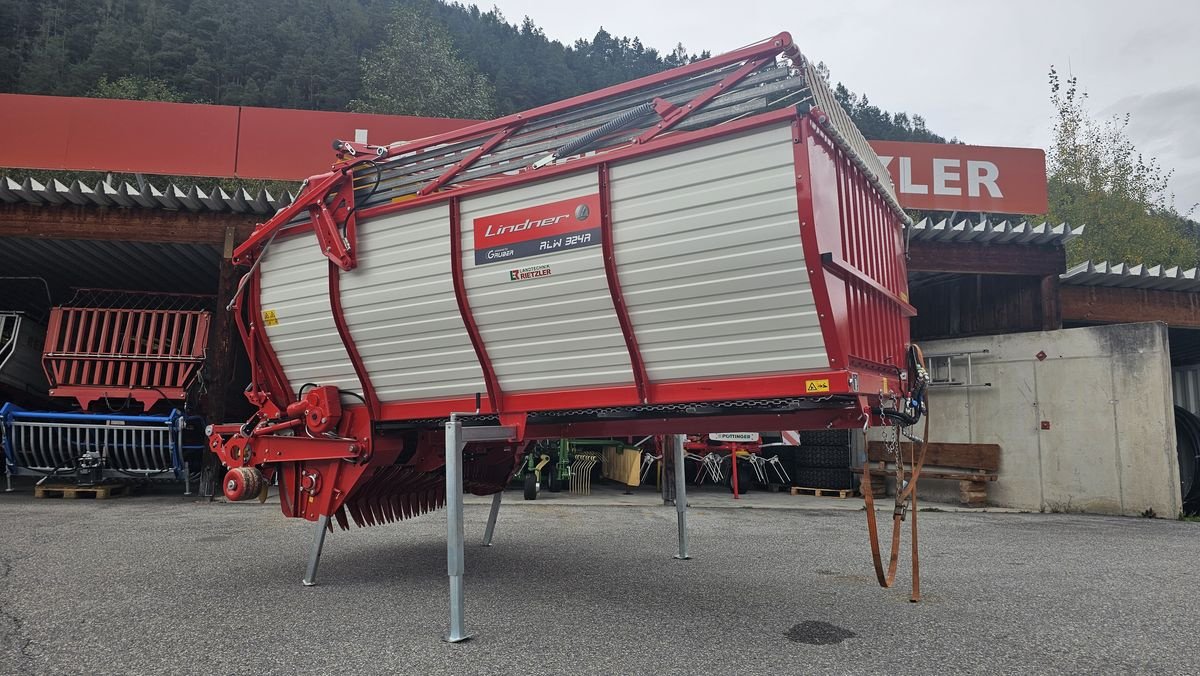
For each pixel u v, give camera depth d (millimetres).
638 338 3824
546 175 3957
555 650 3348
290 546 6227
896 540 4316
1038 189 12750
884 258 4523
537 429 4996
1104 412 9430
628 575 5066
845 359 3379
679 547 5789
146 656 3256
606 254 3744
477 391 4418
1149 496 9016
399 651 3336
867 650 3359
